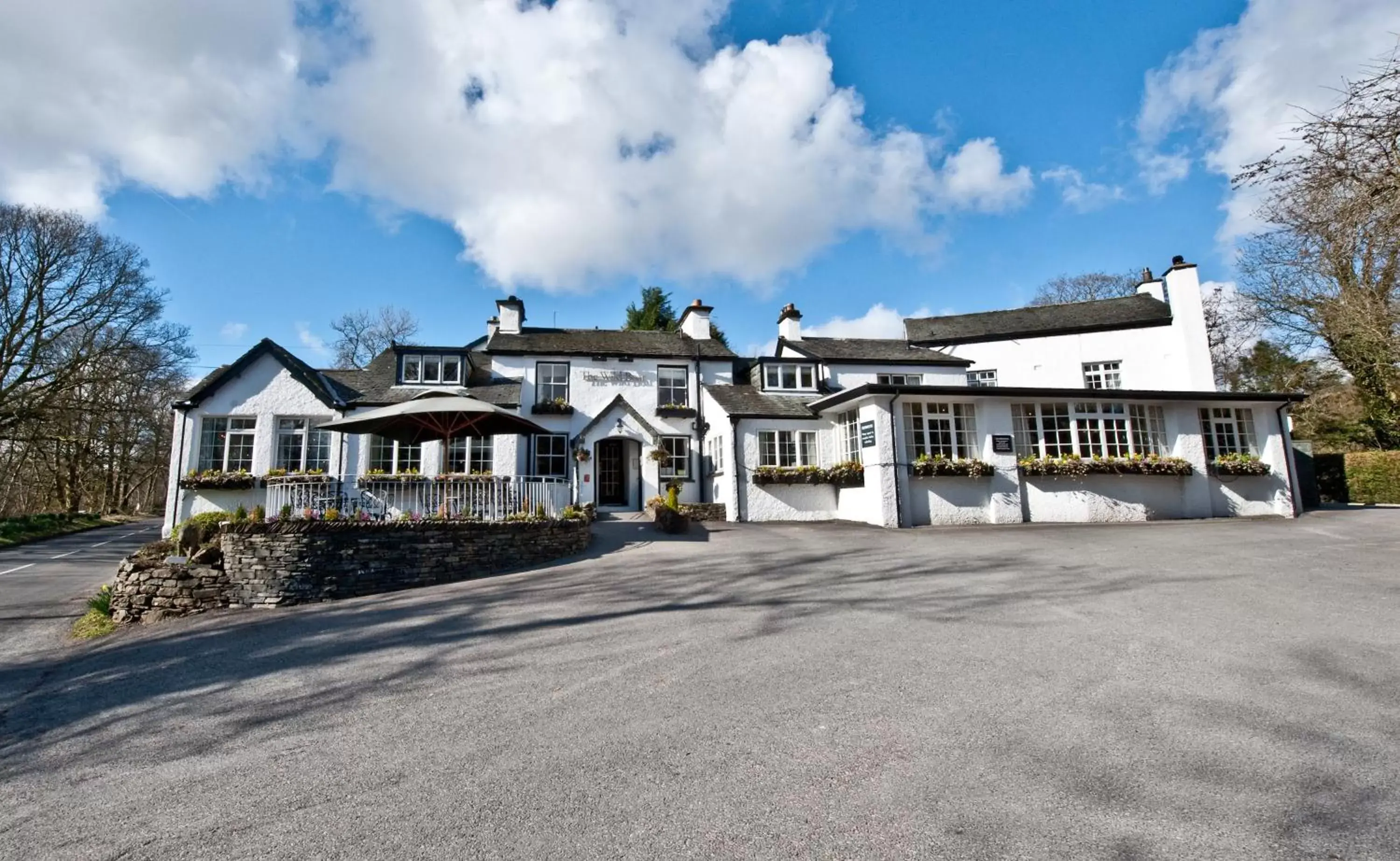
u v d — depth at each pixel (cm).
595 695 500
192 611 1068
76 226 2609
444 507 1227
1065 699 450
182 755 447
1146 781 339
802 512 1919
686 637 646
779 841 297
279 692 571
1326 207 831
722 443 2030
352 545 1082
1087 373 2414
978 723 418
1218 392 1734
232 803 365
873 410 1653
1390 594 715
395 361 2197
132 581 1098
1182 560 980
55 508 3716
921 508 1636
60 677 728
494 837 312
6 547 2334
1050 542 1239
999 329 2528
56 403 2622
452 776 380
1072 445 1728
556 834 312
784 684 502
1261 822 299
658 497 1944
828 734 410
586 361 2228
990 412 1688
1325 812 306
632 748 404
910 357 2395
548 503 1305
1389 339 1095
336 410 1806
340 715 496
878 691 479
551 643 655
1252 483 1772
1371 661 506
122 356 2795
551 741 421
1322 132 777
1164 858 274
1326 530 1310
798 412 1997
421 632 746
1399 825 293
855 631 642
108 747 477
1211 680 479
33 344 2534
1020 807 319
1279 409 1788
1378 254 895
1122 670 505
